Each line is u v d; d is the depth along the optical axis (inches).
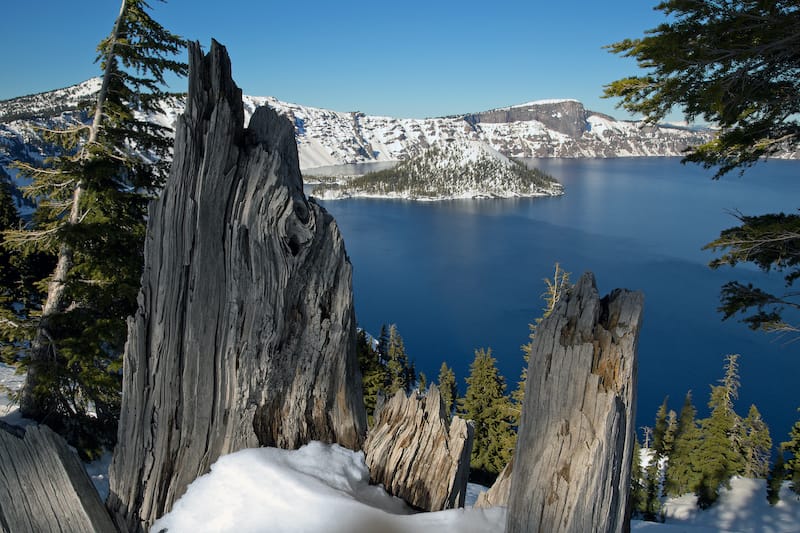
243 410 169.6
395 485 174.9
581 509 118.3
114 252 466.0
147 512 163.9
